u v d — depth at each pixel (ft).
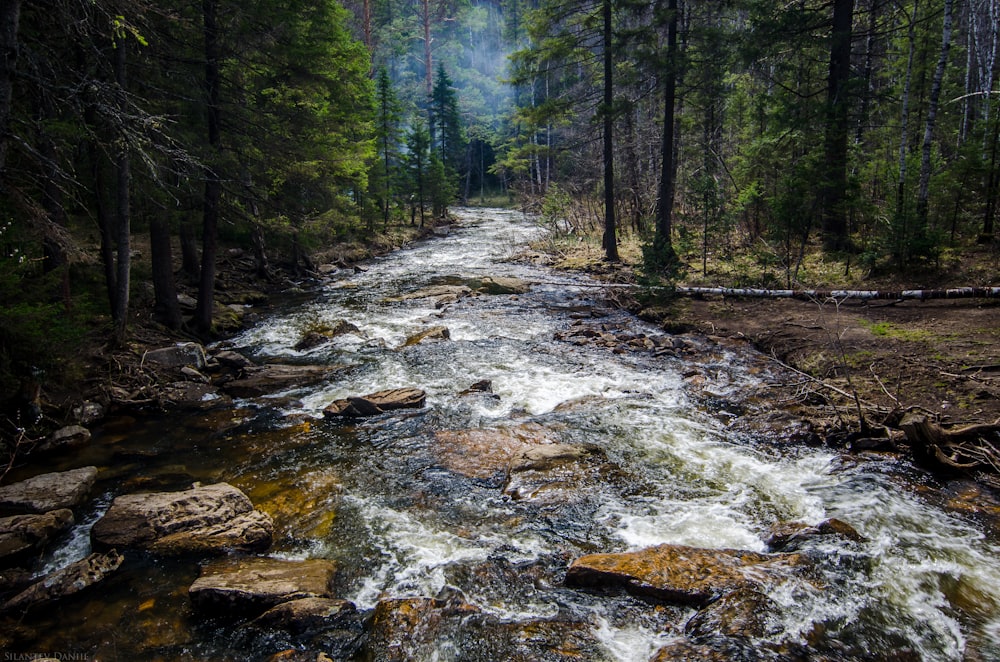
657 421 30.12
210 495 22.38
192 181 43.80
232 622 16.72
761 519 21.27
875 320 40.40
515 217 168.04
